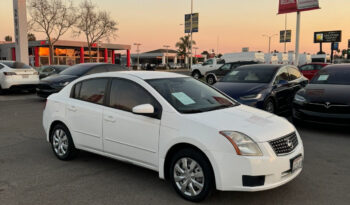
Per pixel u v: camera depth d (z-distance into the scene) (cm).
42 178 448
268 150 344
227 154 341
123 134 432
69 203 370
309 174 461
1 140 658
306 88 784
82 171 476
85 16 4106
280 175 350
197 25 4088
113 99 455
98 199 380
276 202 371
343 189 409
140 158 418
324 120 694
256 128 363
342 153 566
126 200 378
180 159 379
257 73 895
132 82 443
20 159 534
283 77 909
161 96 408
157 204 367
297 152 376
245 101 761
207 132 355
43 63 4953
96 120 465
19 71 1421
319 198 382
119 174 464
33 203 370
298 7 2084
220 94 494
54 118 528
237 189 340
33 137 684
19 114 967
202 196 360
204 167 355
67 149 515
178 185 384
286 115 969
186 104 412
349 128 765
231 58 3059
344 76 805
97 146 471
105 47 5519
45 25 3662
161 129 390
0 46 5441
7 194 394
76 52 5334
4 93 1502
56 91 1127
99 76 487
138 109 388
